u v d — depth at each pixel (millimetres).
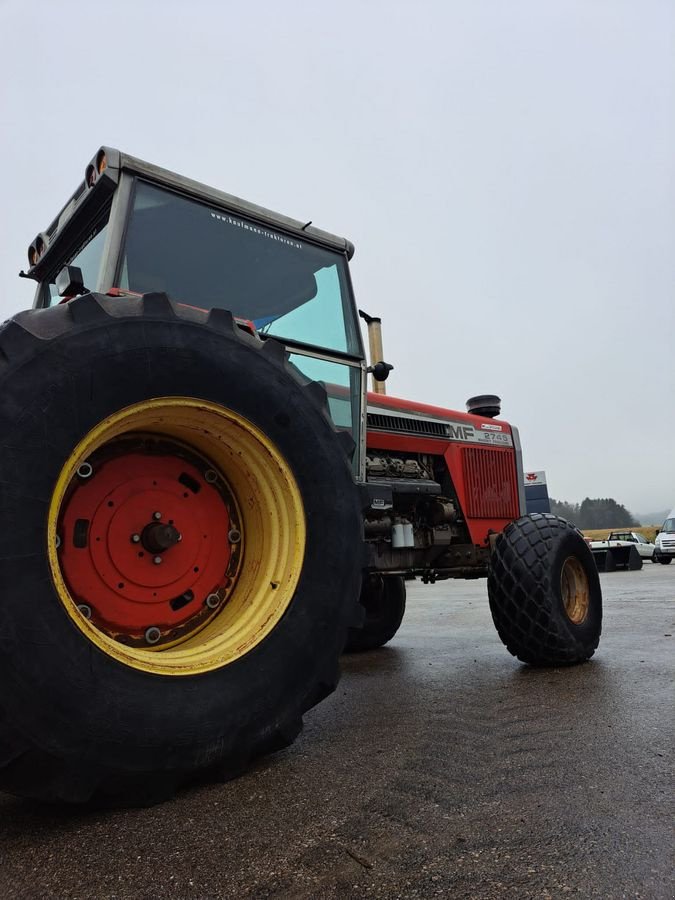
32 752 1489
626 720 2373
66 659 1555
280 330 2920
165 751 1680
